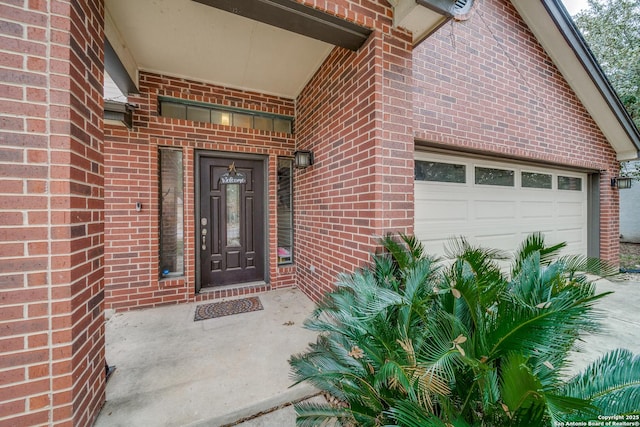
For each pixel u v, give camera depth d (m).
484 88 3.42
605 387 1.12
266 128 3.90
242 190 3.77
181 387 1.79
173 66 3.12
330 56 2.91
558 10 3.71
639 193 8.46
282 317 2.88
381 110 2.23
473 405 1.19
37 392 1.25
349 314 1.50
